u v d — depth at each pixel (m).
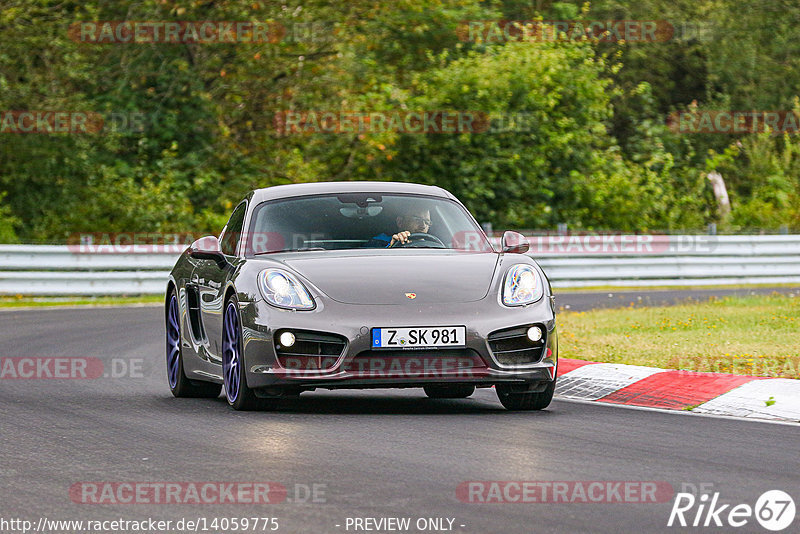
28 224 73.44
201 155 80.38
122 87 79.12
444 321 22.34
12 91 73.06
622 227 85.81
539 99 84.12
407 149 82.88
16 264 60.56
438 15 94.69
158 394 27.42
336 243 25.05
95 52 79.31
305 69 81.19
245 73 80.81
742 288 70.00
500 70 84.25
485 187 83.19
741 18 115.25
